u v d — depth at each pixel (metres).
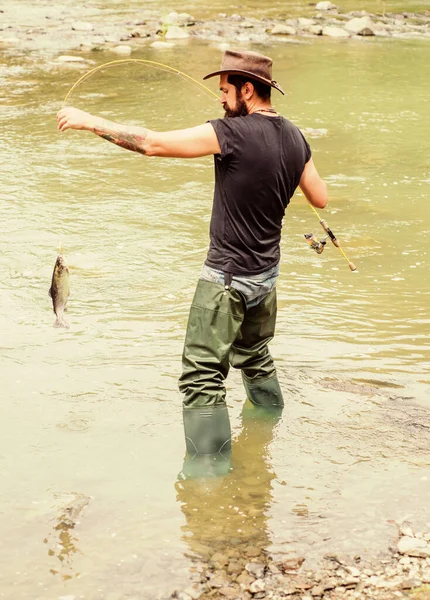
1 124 11.71
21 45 18.12
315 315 6.01
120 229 7.84
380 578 3.35
